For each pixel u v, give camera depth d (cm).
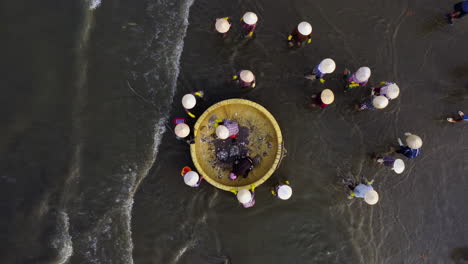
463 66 1073
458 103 1050
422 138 1024
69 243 926
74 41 1005
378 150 1010
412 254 982
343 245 962
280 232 959
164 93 1005
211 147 942
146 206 956
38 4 1005
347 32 1058
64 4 1015
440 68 1066
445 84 1059
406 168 1007
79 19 1013
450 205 1012
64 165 959
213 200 962
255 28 1038
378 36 1064
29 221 927
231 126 892
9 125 958
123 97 998
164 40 1023
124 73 1006
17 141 955
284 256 948
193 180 840
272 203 969
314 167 994
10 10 995
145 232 943
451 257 992
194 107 977
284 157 991
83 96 992
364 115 1020
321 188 984
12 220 923
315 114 1014
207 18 1036
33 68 984
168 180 969
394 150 999
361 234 971
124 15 1023
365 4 1077
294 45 1030
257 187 974
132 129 989
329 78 1027
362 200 985
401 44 1067
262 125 951
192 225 952
